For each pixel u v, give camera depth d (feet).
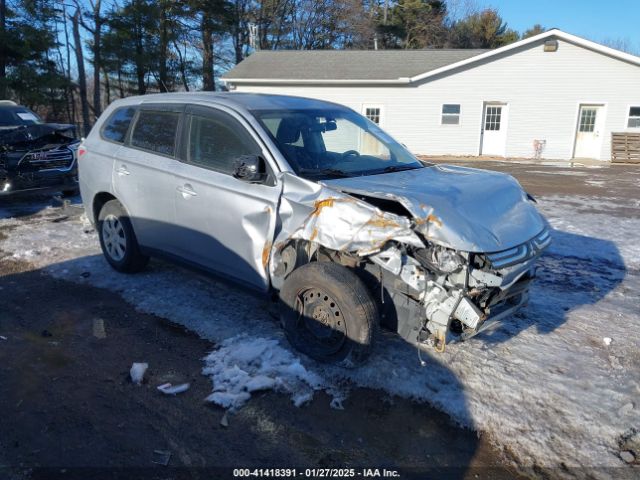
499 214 12.03
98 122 19.06
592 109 72.18
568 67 70.85
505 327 15.07
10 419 10.60
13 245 22.00
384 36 151.02
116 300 16.43
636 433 10.60
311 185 12.25
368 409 11.12
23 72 88.48
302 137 14.21
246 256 13.56
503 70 72.54
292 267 12.91
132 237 17.63
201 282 17.79
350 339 11.74
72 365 12.70
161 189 15.64
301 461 9.67
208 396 11.41
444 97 74.95
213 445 10.01
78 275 18.54
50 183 29.58
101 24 102.89
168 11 106.73
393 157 15.58
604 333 14.97
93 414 10.83
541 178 50.39
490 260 10.78
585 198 37.99
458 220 10.95
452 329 11.51
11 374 12.26
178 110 15.83
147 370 12.48
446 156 75.97
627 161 67.87
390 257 11.00
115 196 17.48
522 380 12.27
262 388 11.61
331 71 79.61
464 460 9.80
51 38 93.09
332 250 12.55
